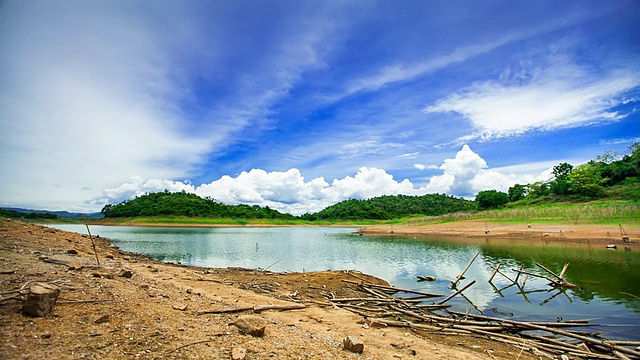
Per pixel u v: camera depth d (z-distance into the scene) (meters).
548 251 31.11
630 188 73.50
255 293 14.57
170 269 19.42
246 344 6.78
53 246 18.20
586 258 26.42
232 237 65.81
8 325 5.56
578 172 81.62
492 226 56.84
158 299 9.34
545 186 94.44
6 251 12.80
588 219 46.56
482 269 24.06
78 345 5.43
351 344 7.62
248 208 171.00
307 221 163.88
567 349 9.41
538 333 11.48
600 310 13.84
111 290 9.10
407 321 12.16
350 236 68.06
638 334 11.13
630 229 37.69
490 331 11.19
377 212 161.75
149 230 95.19
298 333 8.51
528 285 18.81
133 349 5.67
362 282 18.42
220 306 10.16
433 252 34.62
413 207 165.75
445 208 160.50
